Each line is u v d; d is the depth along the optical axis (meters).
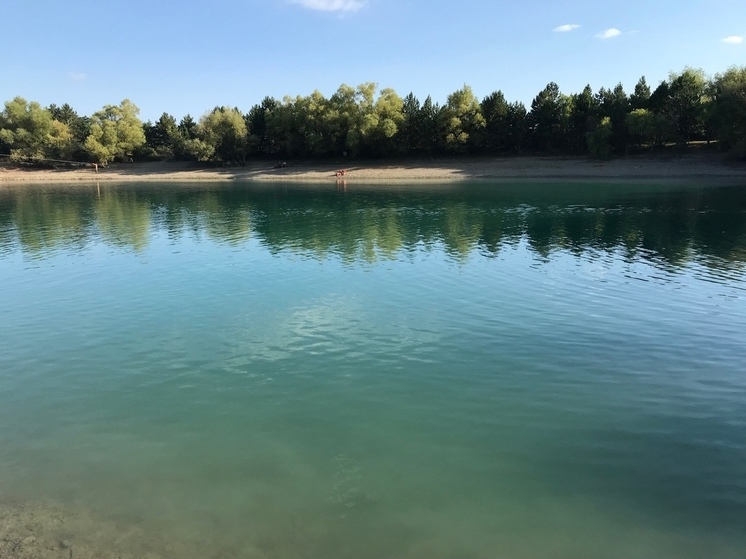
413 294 18.81
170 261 24.92
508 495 8.12
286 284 20.34
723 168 69.12
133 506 7.80
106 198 59.66
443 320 16.03
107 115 107.00
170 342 14.56
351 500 7.98
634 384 11.81
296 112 98.12
